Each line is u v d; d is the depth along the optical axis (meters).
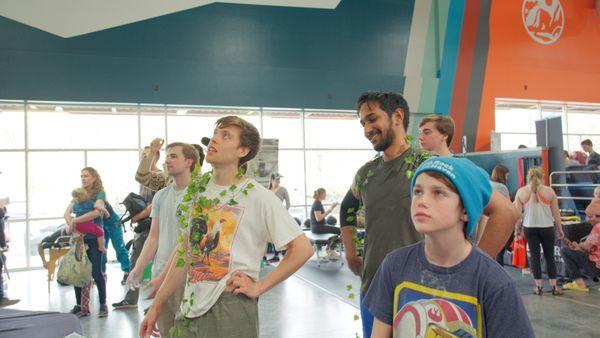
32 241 7.79
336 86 9.55
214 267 1.47
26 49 7.44
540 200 4.77
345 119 10.06
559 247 5.31
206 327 1.43
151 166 3.66
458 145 10.59
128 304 4.71
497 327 0.95
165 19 8.33
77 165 8.16
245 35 8.91
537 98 11.52
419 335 1.01
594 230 4.75
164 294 1.69
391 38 10.10
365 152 10.16
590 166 7.12
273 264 7.05
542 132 7.44
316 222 7.45
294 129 9.67
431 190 0.97
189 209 1.63
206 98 8.57
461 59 10.62
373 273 1.59
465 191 0.96
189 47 8.50
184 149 2.32
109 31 7.95
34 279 6.58
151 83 8.18
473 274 0.99
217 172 1.60
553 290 4.76
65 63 7.63
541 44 11.61
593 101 12.25
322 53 9.50
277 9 9.15
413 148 1.62
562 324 3.80
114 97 7.94
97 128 8.30
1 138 7.65
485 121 10.88
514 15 11.27
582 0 12.23
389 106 1.59
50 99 7.55
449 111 10.51
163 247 2.30
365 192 1.68
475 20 10.81
